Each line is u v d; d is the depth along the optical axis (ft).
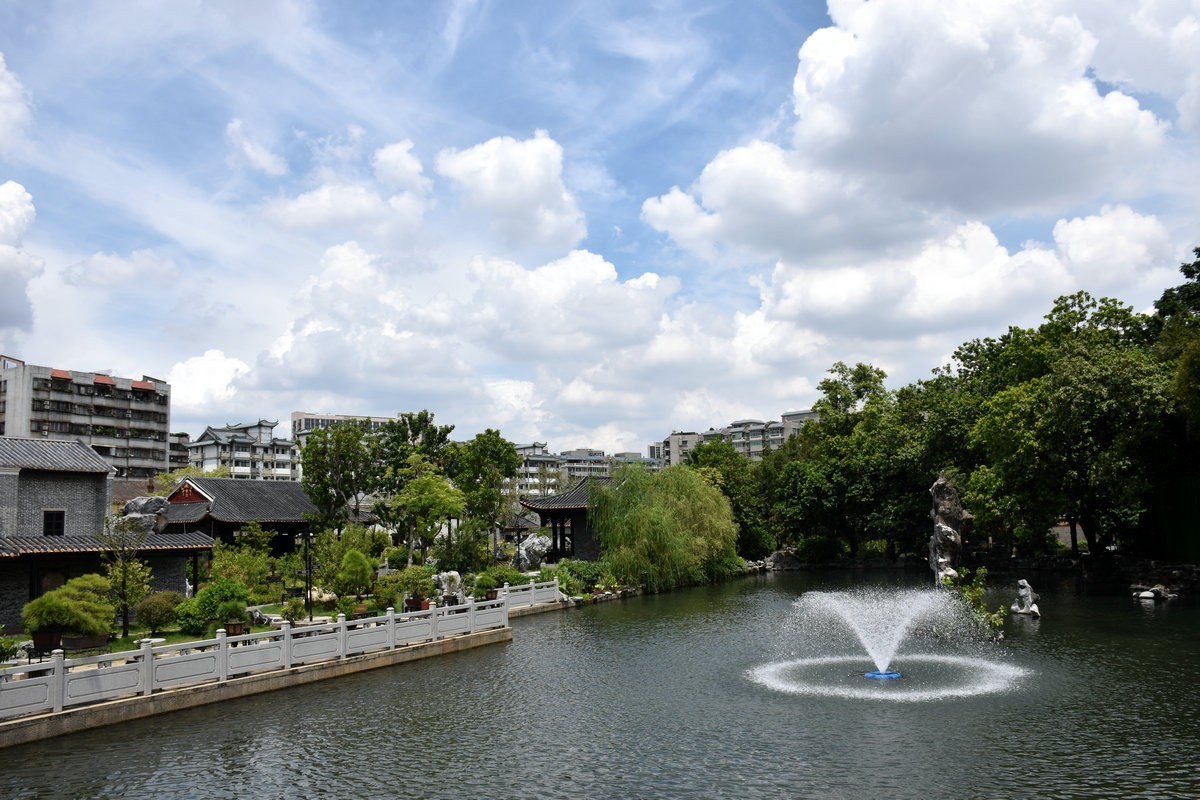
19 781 54.65
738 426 608.19
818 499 247.50
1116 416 148.56
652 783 53.31
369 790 52.90
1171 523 167.32
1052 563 195.62
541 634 117.91
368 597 140.67
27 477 110.73
